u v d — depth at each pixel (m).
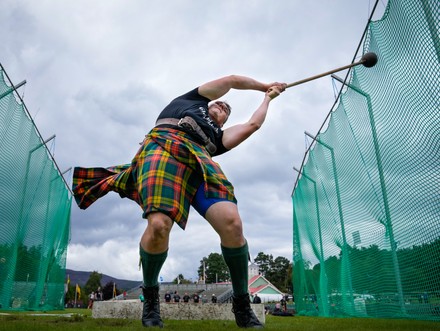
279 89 2.77
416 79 3.47
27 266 7.75
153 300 2.42
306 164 8.91
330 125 6.74
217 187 2.15
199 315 4.84
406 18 3.50
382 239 4.71
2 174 6.04
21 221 7.05
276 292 60.94
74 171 2.52
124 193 2.41
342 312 6.68
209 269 101.56
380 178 4.58
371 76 4.57
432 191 3.37
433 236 3.42
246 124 2.53
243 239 2.20
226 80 2.60
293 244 11.52
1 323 2.23
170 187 2.05
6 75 5.93
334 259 7.07
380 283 4.90
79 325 2.53
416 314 3.93
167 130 2.27
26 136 7.04
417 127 3.54
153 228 2.01
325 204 7.46
